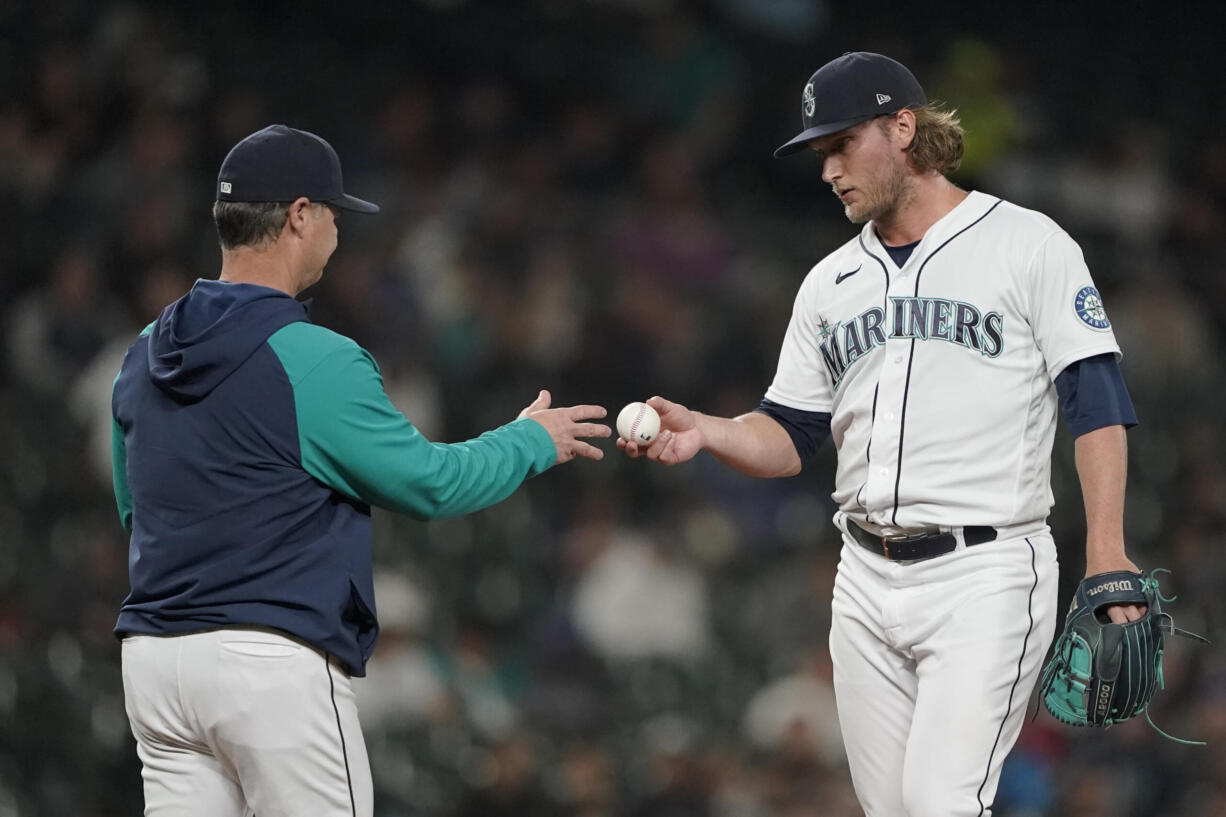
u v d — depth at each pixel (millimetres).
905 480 13109
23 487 30078
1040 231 13055
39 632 28016
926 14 49938
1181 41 50906
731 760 30062
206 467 12094
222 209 12750
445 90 43344
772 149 45562
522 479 13391
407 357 33219
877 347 13398
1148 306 38281
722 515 34438
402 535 31234
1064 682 12625
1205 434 36688
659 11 46906
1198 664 32906
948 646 12906
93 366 31328
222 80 40688
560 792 28844
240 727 11992
